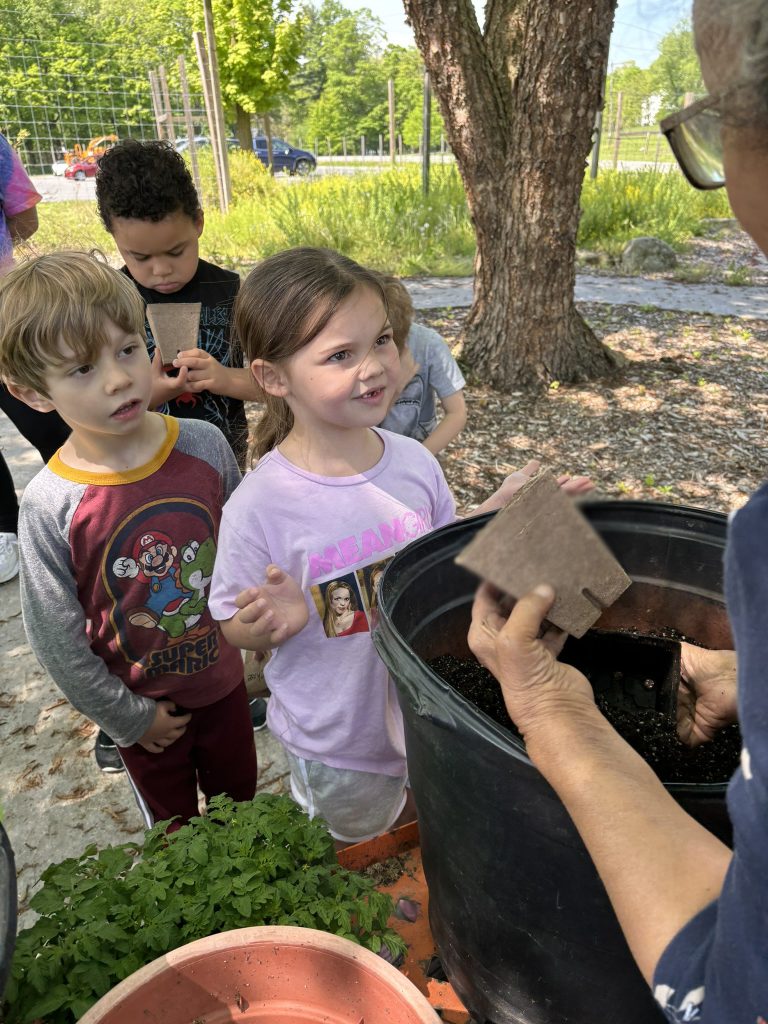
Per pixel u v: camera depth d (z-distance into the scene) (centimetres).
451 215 1009
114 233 217
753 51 50
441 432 264
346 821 159
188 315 202
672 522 125
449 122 505
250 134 2123
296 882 115
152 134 1535
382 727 150
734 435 479
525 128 482
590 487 127
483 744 84
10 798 229
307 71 5328
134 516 156
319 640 145
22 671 279
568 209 505
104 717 158
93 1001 99
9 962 63
